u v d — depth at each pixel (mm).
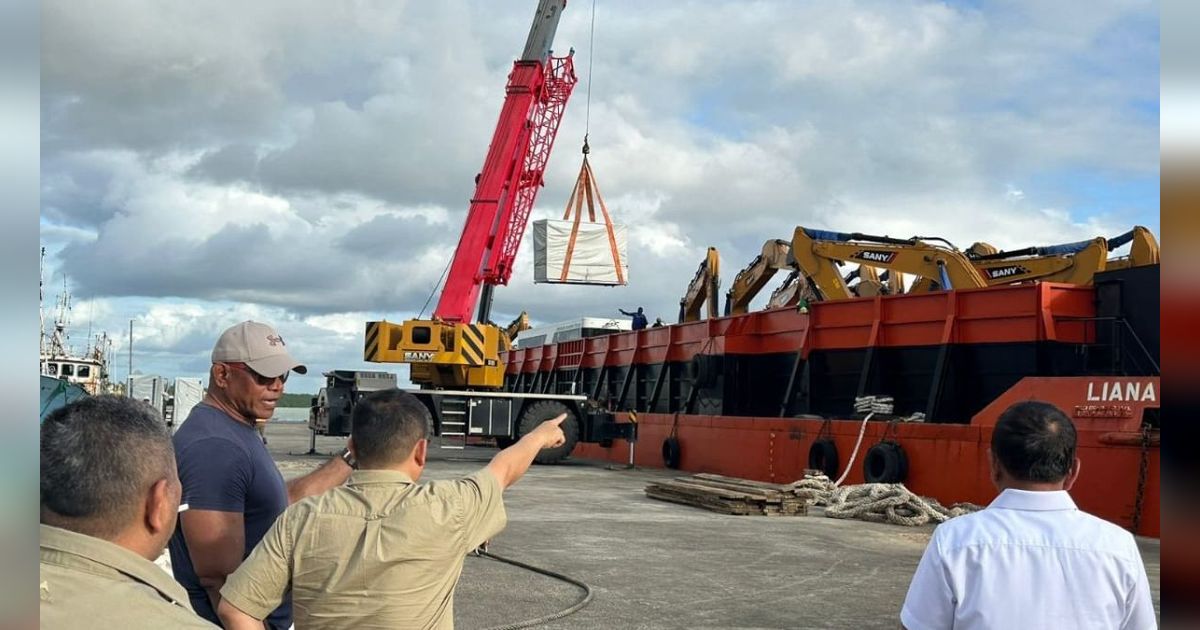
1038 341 15453
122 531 1790
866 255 19500
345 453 3945
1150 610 2471
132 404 1904
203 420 3289
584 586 8172
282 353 3449
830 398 19203
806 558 9938
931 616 2516
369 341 21266
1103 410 12055
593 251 34938
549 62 23203
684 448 21469
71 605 1637
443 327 21172
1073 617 2400
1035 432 2547
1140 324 15055
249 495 3289
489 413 21641
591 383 29516
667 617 7133
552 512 13586
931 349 17266
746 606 7570
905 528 12633
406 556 2693
